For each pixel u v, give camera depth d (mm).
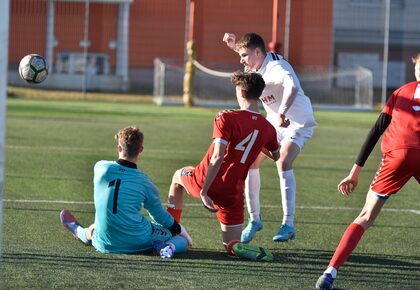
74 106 64250
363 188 26984
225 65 85938
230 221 15852
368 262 15711
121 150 15430
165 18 86375
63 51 85375
